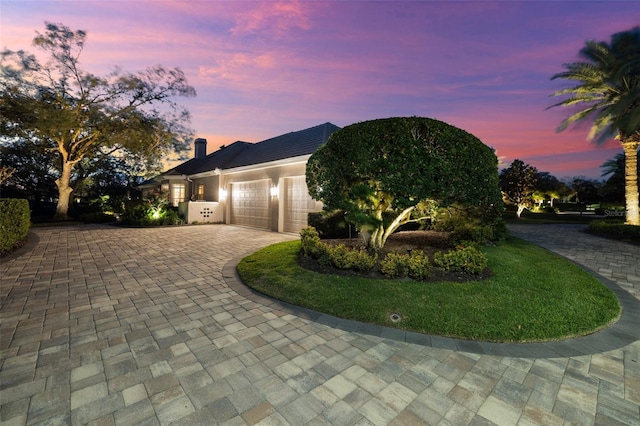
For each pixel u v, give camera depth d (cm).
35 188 2245
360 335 338
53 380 243
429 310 390
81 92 1611
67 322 360
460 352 301
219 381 247
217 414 208
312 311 408
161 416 204
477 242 729
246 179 1444
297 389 237
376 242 628
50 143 1784
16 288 486
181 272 602
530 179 2430
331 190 561
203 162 2142
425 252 621
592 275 582
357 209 557
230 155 1842
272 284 504
